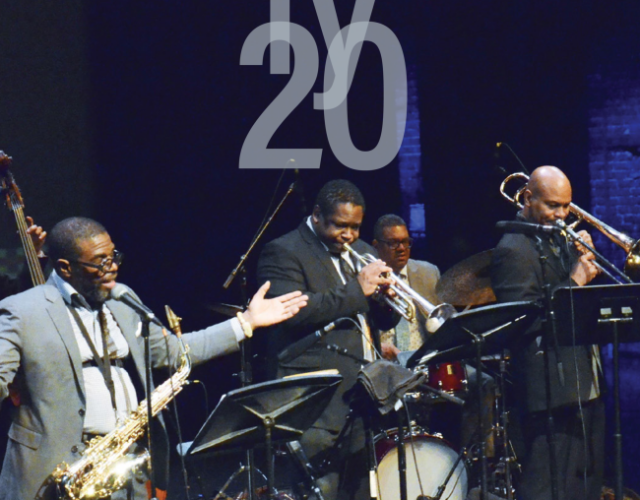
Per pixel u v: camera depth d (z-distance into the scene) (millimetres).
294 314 12977
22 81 23031
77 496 11125
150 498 11750
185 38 25609
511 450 17203
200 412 27562
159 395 12188
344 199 13828
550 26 27938
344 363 13734
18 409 11242
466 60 27984
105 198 25000
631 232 28172
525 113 28266
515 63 28078
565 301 13164
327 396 12266
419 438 16188
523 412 14703
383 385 12977
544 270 14430
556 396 14172
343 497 14172
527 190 15195
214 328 12828
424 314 13750
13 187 14141
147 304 26922
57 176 23859
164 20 25266
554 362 14188
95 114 24516
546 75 28156
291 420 12344
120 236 25766
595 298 13148
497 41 27969
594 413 14742
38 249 14383
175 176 26359
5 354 10859
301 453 13781
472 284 17094
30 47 23125
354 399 13711
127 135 25375
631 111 27766
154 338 12430
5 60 22672
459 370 17156
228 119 26422
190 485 21109
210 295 27625
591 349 14562
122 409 11766
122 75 24969
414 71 27797
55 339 11188
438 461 16250
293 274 13922
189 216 26797
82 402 11273
